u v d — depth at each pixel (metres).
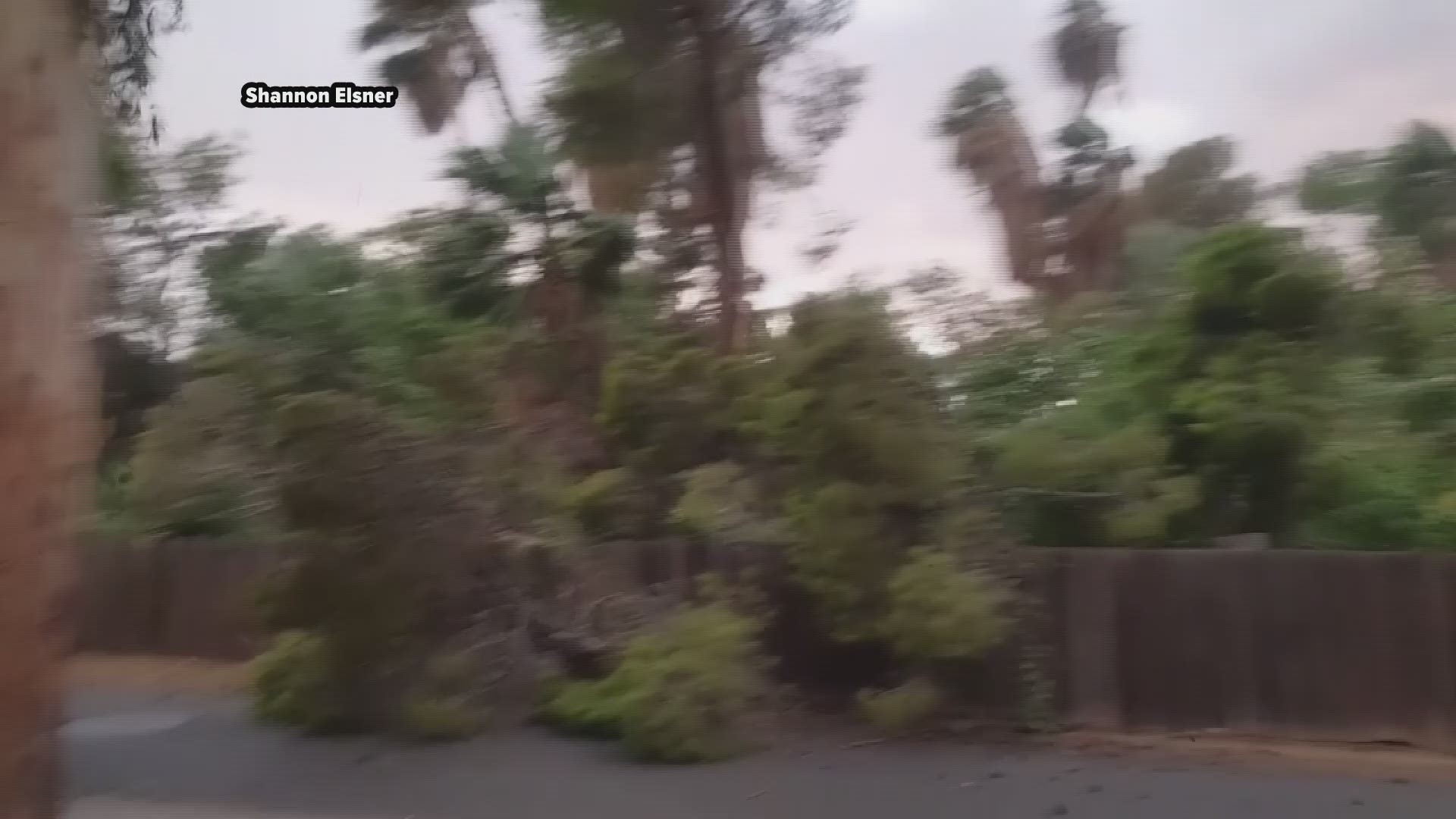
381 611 9.12
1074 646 9.34
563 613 10.04
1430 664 8.45
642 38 13.91
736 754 8.61
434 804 7.44
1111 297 14.64
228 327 14.20
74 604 5.53
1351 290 10.35
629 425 12.56
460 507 9.53
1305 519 9.67
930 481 9.17
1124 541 9.66
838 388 9.38
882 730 9.13
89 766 8.54
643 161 14.77
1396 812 7.05
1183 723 9.02
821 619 9.90
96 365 14.27
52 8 5.41
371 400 10.54
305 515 9.12
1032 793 7.54
